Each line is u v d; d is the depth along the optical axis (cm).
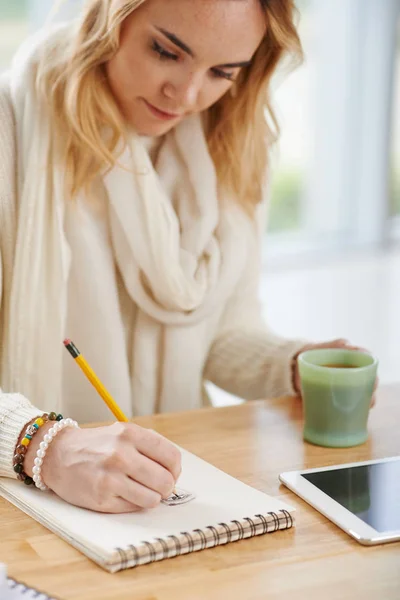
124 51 139
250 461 123
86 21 141
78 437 110
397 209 515
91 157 152
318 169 489
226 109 163
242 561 95
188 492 109
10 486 113
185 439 130
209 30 132
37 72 150
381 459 123
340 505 107
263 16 139
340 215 502
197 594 88
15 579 91
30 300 152
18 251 151
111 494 103
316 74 473
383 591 89
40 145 150
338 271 479
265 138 170
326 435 129
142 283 164
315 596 88
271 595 88
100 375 161
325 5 469
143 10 134
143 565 94
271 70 157
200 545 97
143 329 167
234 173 169
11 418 116
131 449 106
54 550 97
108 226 159
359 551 98
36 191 150
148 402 170
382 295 444
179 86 139
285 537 100
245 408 144
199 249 167
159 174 166
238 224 172
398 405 147
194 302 165
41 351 155
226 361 173
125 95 145
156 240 158
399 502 108
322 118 481
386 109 493
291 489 113
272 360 164
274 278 466
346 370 127
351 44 478
